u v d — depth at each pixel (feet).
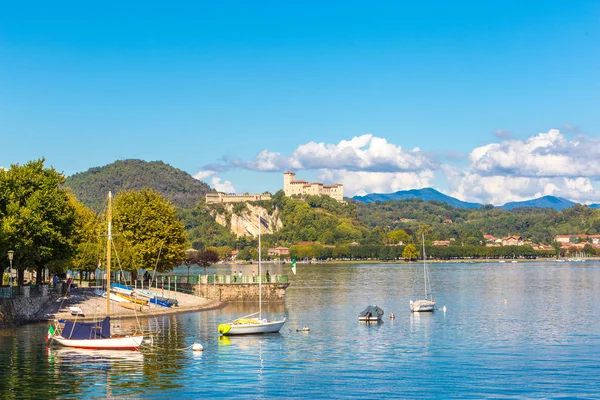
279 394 216.13
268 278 531.09
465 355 286.25
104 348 280.10
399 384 230.89
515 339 333.83
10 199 364.38
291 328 370.94
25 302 347.56
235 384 228.22
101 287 469.57
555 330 368.07
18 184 377.71
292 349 298.15
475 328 376.48
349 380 236.22
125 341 282.15
